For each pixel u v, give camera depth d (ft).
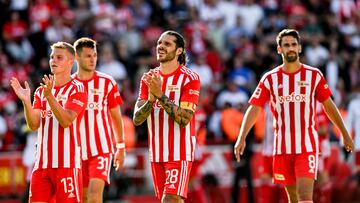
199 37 216.13
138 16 219.41
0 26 206.28
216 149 170.91
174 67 101.45
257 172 168.96
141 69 200.75
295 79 105.29
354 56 221.46
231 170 171.22
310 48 221.46
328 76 214.07
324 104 105.91
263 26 225.56
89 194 105.91
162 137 100.83
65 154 95.35
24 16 208.64
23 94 92.99
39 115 95.66
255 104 106.73
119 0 219.41
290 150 104.94
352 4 244.83
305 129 104.88
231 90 188.55
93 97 107.76
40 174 95.81
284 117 105.40
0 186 162.61
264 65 206.90
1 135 175.22
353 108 167.43
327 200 156.35
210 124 183.52
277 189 164.66
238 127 163.22
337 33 232.53
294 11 234.79
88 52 107.55
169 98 100.73
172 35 100.89
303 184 103.09
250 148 158.81
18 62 198.49
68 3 217.56
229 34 222.48
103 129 108.06
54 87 96.37
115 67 196.44
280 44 105.40
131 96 181.68
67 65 96.22
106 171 107.24
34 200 95.61
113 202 164.14
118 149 111.04
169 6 224.53
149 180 171.22
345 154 168.66
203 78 202.28
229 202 169.89
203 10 226.58
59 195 95.45
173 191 99.19
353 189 168.55
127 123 166.20
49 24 206.28
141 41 211.41
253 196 160.04
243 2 230.68
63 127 94.43
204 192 168.25
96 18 212.02
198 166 162.91
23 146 164.66
